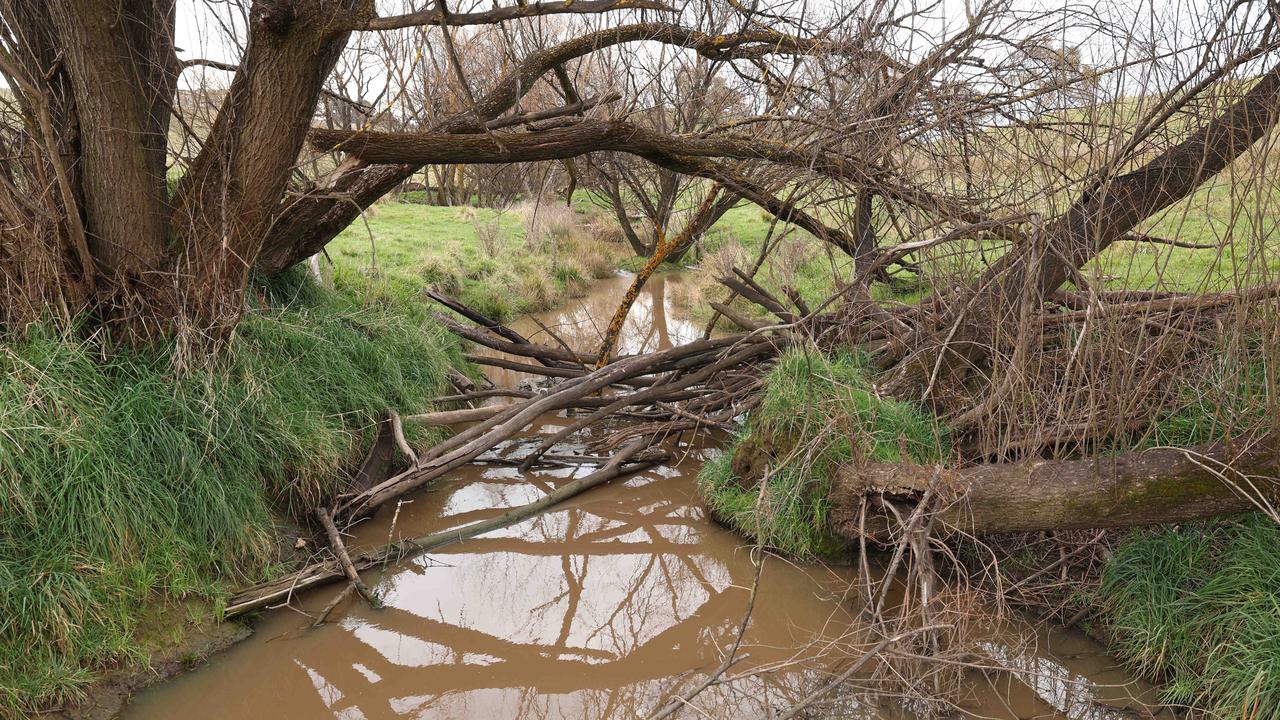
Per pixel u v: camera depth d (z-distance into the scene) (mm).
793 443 5469
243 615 4617
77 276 4766
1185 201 4957
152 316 4961
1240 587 3730
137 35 4586
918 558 4098
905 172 5391
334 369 6293
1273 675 3289
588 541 6012
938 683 3844
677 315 13141
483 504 6492
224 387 5043
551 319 13062
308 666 4426
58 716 3619
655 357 7363
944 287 5789
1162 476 4027
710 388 7566
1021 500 4320
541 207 19047
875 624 4129
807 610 4891
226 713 4012
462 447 6234
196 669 4188
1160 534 4281
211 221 5098
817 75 6316
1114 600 4281
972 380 5922
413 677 4441
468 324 11477
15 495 3840
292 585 4789
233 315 5176
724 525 5973
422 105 6324
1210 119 4227
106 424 4402
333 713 4129
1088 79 4277
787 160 6297
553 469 7168
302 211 6402
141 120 4695
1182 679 3770
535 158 5754
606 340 8445
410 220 18703
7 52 4090
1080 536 4770
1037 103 4871
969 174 5219
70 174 4699
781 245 12469
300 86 4801
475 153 5508
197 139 5043
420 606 5086
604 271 17016
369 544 5629
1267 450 3826
